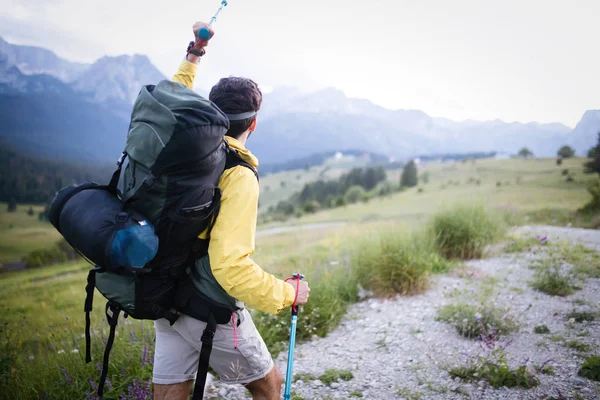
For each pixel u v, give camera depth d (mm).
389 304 5039
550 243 7496
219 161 1808
